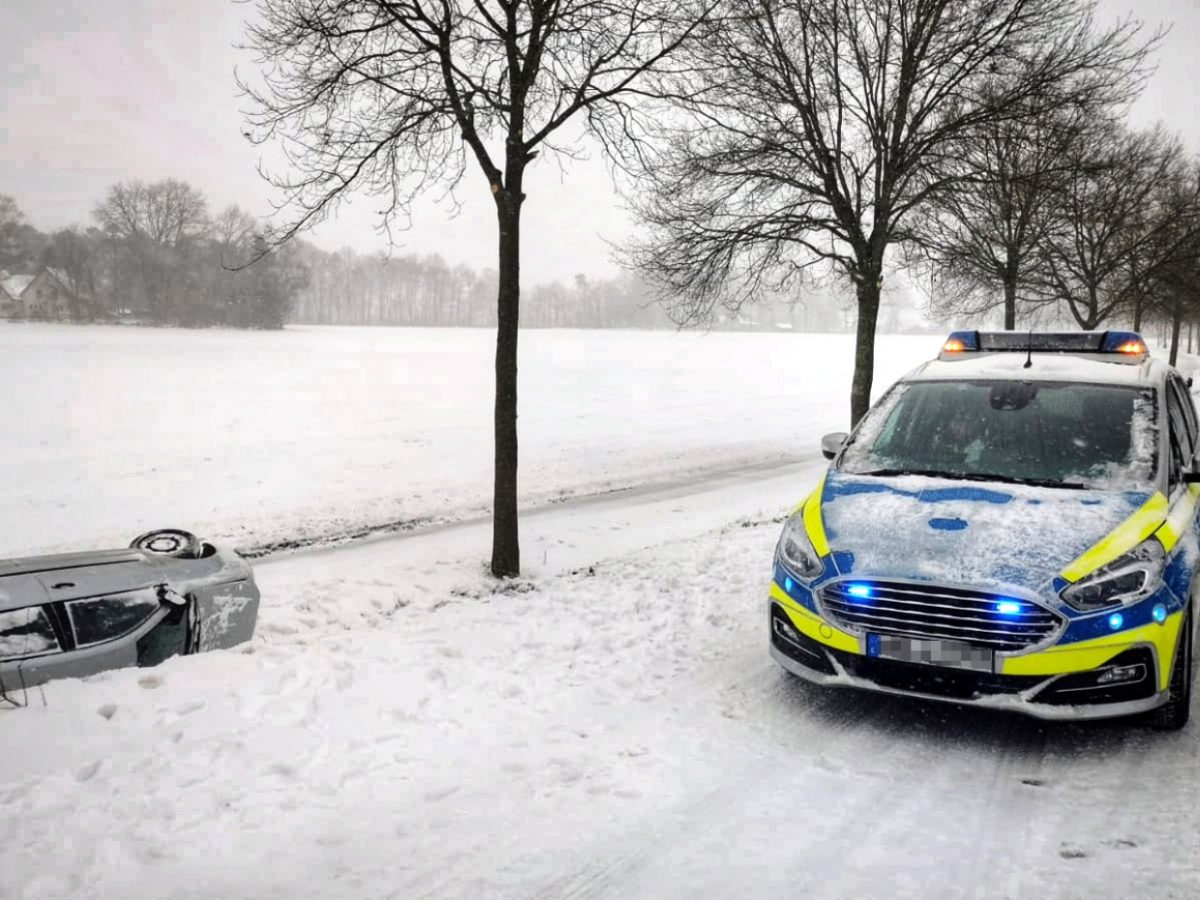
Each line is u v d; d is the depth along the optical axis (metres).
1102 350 6.00
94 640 4.37
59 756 3.75
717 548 8.85
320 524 11.91
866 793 3.74
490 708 4.73
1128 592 3.90
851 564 4.23
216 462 17.47
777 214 13.93
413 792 3.74
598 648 5.82
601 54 8.59
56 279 113.06
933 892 2.98
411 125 8.46
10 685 4.05
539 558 9.70
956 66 12.75
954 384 5.69
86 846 3.19
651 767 4.00
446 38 8.00
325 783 3.79
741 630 6.12
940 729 4.42
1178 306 28.33
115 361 47.12
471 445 20.27
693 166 13.52
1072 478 4.77
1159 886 3.00
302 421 24.72
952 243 15.16
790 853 3.25
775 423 26.17
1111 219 19.75
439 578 8.60
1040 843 3.31
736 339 108.06
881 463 5.27
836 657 4.29
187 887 2.99
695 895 2.97
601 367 52.94
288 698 4.58
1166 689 3.98
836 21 12.52
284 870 3.12
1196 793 3.69
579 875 3.11
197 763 3.86
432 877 3.09
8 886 2.93
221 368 44.53
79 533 11.58
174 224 112.50
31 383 33.84
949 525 4.31
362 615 7.28
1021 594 3.86
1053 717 3.88
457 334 108.88
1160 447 4.86
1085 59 12.41
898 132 12.77
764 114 13.22
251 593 5.15
